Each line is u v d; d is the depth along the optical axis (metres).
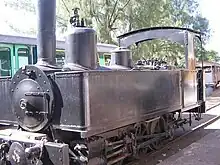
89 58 4.89
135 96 5.61
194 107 8.92
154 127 6.89
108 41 19.53
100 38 19.33
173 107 7.34
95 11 19.09
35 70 4.55
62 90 4.42
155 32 8.74
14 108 4.81
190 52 8.63
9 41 9.72
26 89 4.62
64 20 19.42
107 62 14.63
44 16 4.90
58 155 4.09
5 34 9.66
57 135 4.57
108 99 4.77
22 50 10.23
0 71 9.42
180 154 6.64
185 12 27.48
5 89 5.28
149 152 6.85
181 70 7.89
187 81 8.35
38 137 4.37
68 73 4.35
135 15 19.70
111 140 5.29
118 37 9.23
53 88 4.46
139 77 5.78
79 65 4.82
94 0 19.05
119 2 19.55
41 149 4.18
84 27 5.01
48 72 4.59
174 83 7.45
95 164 4.64
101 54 14.09
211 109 14.76
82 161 4.36
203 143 7.69
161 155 6.62
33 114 4.57
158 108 6.55
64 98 4.41
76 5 18.84
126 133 5.65
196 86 9.14
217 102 17.98
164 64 8.77
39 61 4.92
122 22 20.16
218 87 32.72
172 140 7.91
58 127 4.45
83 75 4.26
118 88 5.06
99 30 19.12
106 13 19.45
